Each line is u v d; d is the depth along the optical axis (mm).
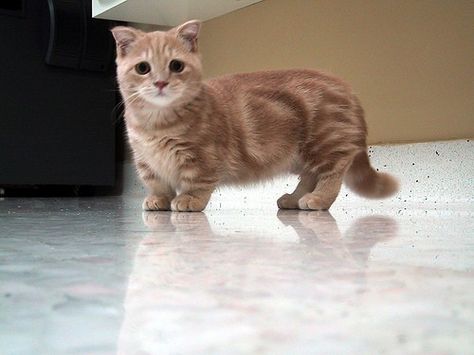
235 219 1324
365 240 838
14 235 941
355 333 343
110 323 368
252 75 1869
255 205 2230
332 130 1750
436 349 310
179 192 1768
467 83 1925
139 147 1729
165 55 1660
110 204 2262
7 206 2068
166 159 1688
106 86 3191
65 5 2959
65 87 3076
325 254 681
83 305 416
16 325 363
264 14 2660
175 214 1533
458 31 1938
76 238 886
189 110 1647
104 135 3213
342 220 1282
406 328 353
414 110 2090
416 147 2045
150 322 370
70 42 3002
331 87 1802
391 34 2145
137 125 1698
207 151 1668
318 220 1286
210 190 1695
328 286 484
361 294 452
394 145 2105
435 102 2023
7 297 442
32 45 2969
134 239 867
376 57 2201
